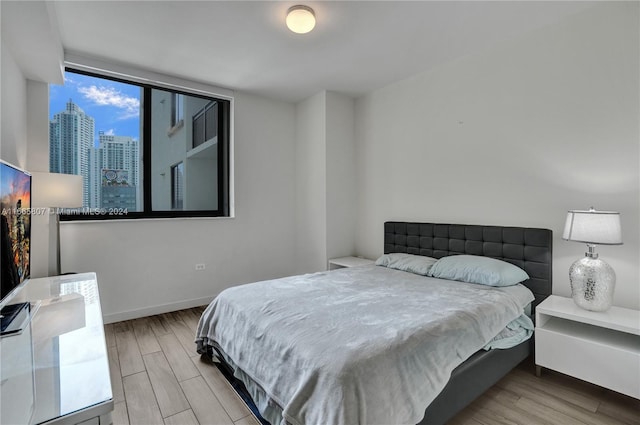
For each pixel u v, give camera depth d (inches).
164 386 78.4
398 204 141.3
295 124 169.2
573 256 91.6
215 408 70.1
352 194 160.2
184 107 143.1
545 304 84.1
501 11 88.4
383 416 47.4
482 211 112.3
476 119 113.5
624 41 82.4
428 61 119.9
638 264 81.0
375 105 150.6
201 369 86.4
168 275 133.0
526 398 73.9
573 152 91.4
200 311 134.0
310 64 121.6
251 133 154.6
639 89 80.4
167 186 138.3
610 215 74.6
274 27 95.7
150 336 108.0
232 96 147.9
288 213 167.2
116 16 88.9
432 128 127.3
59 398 34.6
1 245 54.8
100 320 58.0
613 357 68.9
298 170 167.8
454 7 86.2
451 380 60.3
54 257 106.3
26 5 64.9
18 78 92.0
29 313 60.6
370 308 73.3
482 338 68.1
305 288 91.1
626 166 82.6
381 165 148.5
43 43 80.2
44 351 46.1
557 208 94.7
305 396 51.3
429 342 58.6
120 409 69.5
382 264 126.2
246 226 153.7
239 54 112.7
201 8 85.8
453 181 120.7
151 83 130.3
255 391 68.2
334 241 153.3
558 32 93.7
